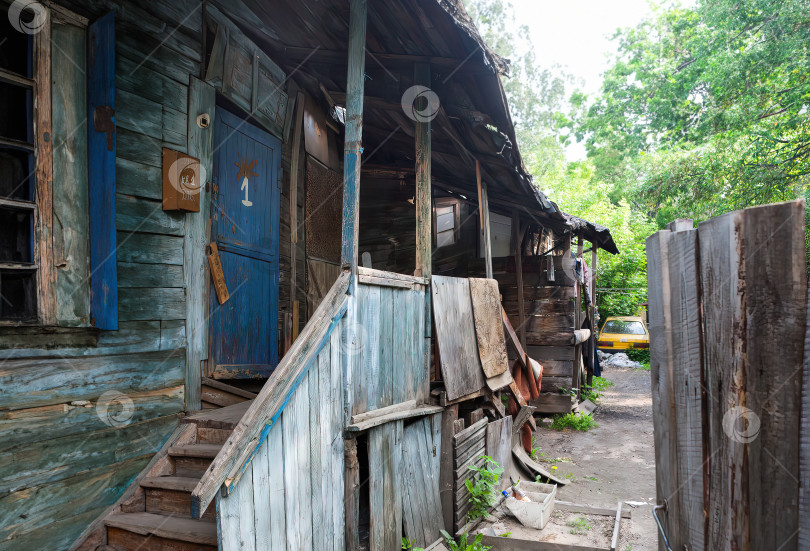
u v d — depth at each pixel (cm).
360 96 363
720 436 152
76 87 327
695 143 1802
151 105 377
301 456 301
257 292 500
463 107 487
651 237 189
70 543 314
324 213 662
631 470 680
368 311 376
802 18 1330
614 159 3175
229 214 462
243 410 405
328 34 459
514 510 486
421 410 427
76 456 320
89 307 328
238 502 250
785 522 135
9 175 299
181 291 397
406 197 865
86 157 332
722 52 1544
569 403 940
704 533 159
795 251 135
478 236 1021
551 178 2672
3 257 296
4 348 288
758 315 142
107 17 331
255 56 495
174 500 342
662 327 179
